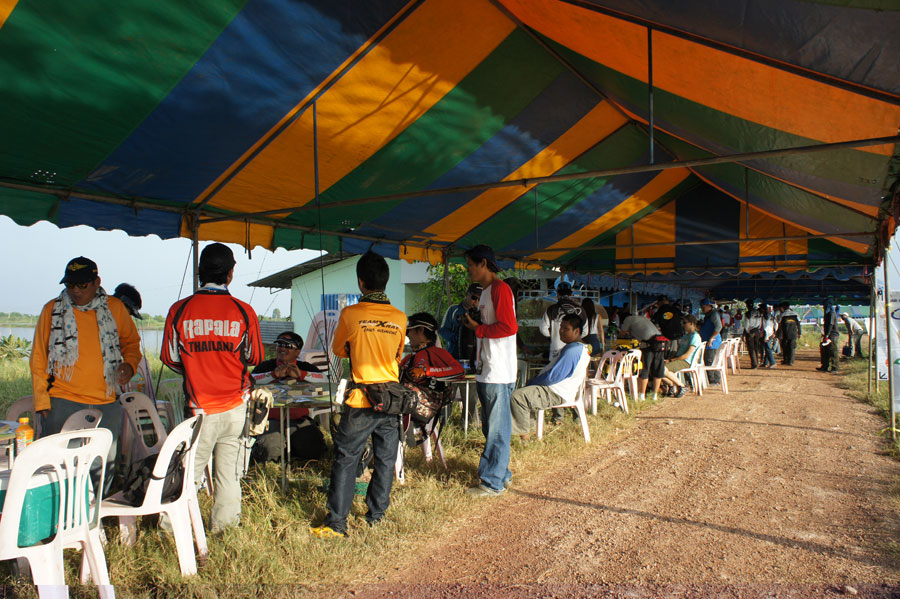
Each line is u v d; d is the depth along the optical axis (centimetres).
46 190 481
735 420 850
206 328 365
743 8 267
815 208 784
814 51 285
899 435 729
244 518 402
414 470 550
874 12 229
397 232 820
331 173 569
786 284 2742
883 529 424
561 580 347
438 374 568
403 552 385
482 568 363
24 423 316
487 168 664
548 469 584
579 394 692
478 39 445
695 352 1150
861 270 1184
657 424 818
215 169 510
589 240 1201
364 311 399
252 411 414
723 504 483
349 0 361
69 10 308
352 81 439
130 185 508
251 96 420
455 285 1650
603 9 349
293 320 2288
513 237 988
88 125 403
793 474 569
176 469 337
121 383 400
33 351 374
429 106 505
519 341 957
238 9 340
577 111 602
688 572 357
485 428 502
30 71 342
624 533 421
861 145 324
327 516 393
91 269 377
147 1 316
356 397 392
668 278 1559
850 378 1365
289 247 712
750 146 523
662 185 1005
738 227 1157
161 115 412
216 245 381
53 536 278
